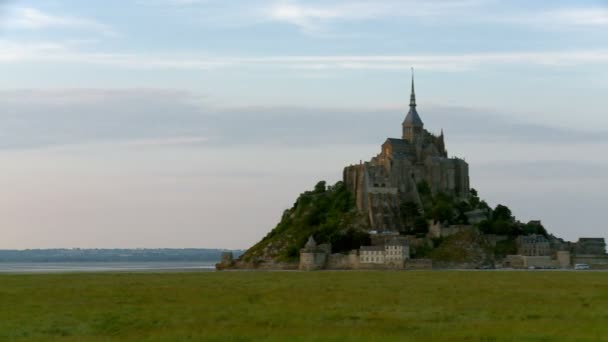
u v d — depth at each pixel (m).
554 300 173.25
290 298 178.38
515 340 113.69
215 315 143.50
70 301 172.75
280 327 127.44
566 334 118.44
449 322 134.62
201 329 124.50
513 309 153.88
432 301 170.00
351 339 113.00
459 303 165.75
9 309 155.62
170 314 145.88
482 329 124.75
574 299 175.88
